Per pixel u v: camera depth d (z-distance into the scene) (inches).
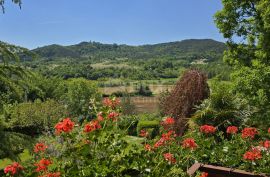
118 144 136.1
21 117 703.7
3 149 220.5
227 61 655.8
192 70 440.8
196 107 384.5
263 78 506.9
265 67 518.6
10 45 233.0
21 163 214.7
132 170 132.3
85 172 117.4
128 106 995.9
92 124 129.2
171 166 154.4
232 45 638.5
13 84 236.2
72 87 1022.4
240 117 339.6
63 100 1042.7
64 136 128.2
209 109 342.0
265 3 511.5
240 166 204.5
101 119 139.4
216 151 221.3
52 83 1198.9
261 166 201.3
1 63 233.5
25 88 243.0
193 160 212.2
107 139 132.1
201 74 428.8
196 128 329.7
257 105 468.8
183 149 210.4
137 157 135.1
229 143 234.7
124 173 128.6
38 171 132.4
